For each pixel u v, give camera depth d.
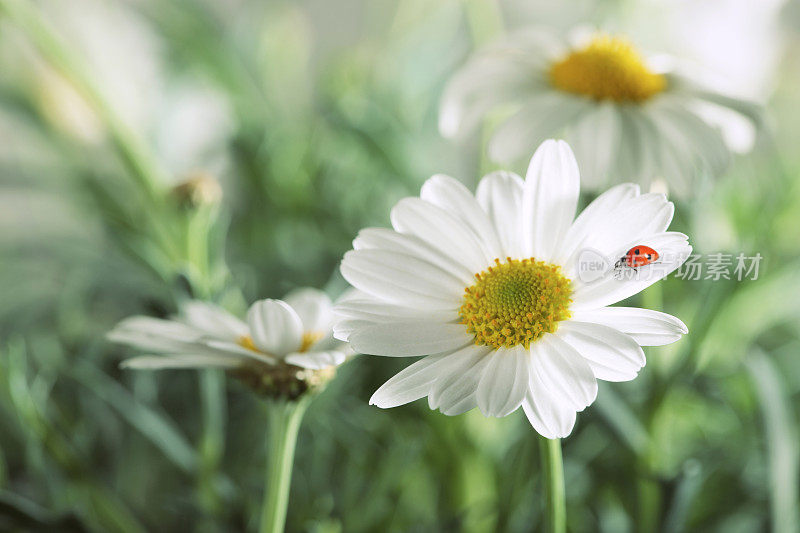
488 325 0.21
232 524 0.28
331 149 0.42
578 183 0.22
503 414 0.20
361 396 0.35
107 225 0.34
